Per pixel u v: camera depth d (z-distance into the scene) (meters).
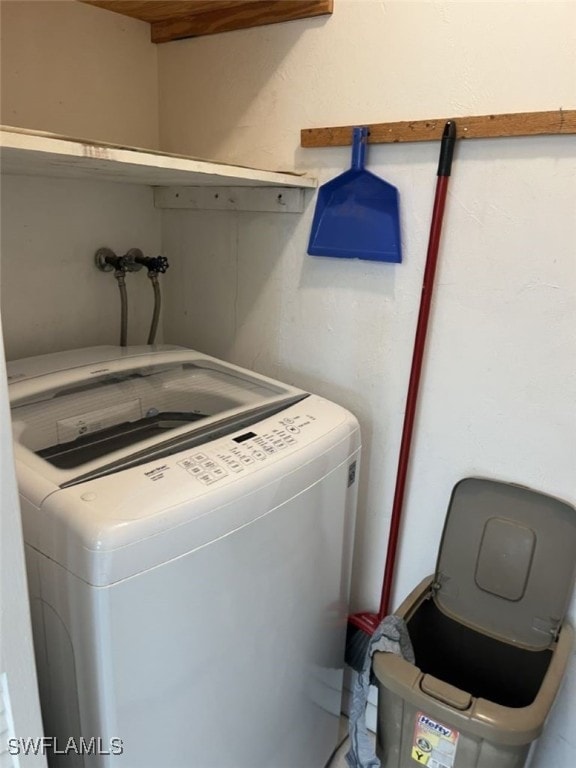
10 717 0.63
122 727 0.81
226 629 0.92
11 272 1.31
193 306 1.64
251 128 1.40
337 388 1.42
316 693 1.28
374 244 1.26
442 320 1.22
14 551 0.59
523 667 1.24
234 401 1.21
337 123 1.27
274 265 1.45
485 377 1.20
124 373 1.24
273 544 0.97
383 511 1.43
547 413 1.15
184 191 1.54
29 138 0.75
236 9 1.31
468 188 1.13
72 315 1.45
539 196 1.07
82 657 0.78
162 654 0.82
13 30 1.20
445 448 1.29
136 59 1.47
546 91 1.01
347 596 1.34
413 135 1.15
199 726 0.93
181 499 0.81
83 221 1.43
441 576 1.31
